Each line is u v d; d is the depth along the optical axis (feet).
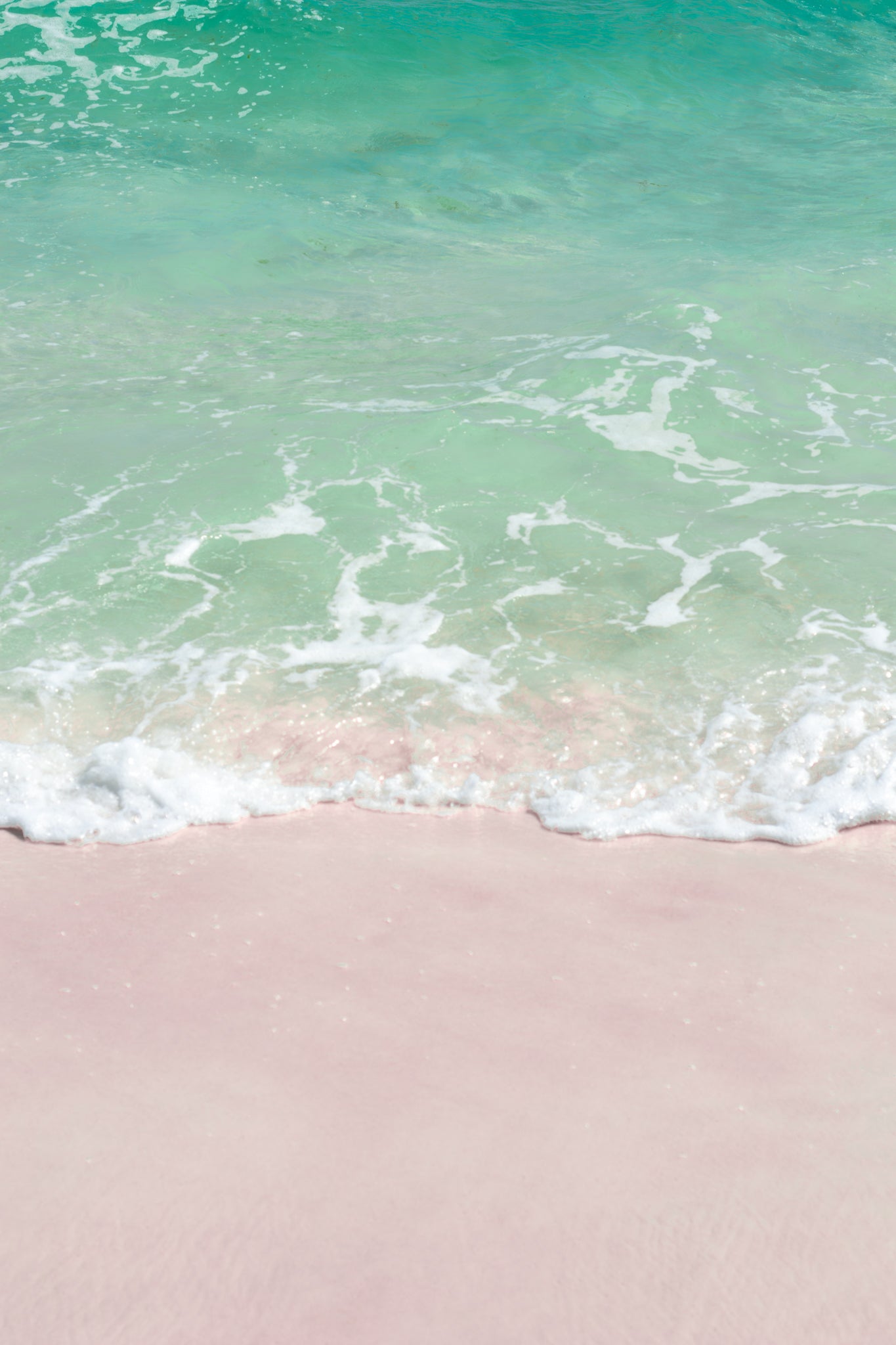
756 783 12.75
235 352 24.35
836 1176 7.77
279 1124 8.12
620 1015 9.36
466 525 17.80
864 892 11.18
